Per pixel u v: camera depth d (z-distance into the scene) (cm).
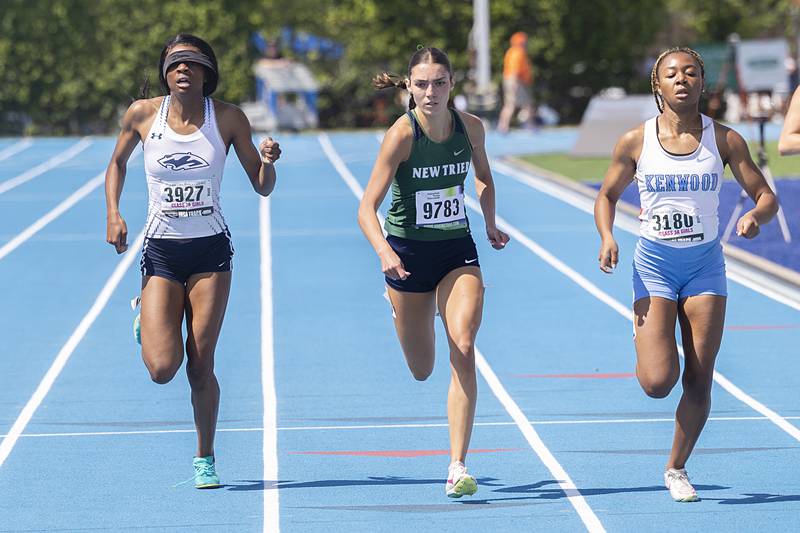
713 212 2108
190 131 2194
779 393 2972
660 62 2108
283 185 7825
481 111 11769
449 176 2183
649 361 2106
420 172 2170
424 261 2209
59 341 3706
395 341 3631
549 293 4356
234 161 9169
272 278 4731
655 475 2331
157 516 2123
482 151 2261
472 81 11856
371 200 2141
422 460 2461
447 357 3428
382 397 2988
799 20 15025
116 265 5075
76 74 13450
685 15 15112
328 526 2059
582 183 7350
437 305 2220
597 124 8938
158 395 3042
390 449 2547
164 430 2723
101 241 5719
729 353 3422
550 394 3005
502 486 2278
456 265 2216
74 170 8894
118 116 13625
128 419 2822
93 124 13750
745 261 4788
